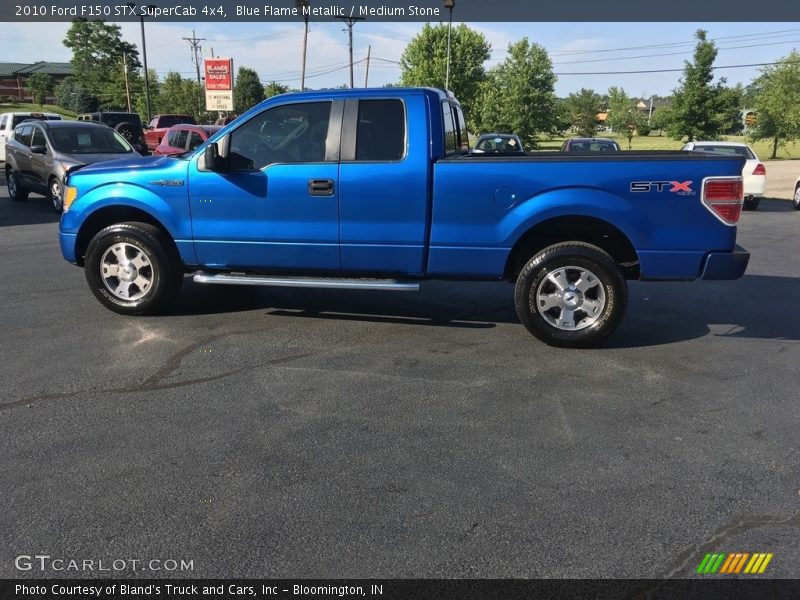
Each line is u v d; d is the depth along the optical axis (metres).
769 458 3.58
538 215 5.09
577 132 87.81
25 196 15.42
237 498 3.14
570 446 3.70
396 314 6.38
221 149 5.45
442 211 5.25
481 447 3.68
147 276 6.06
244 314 6.29
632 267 5.52
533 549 2.79
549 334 5.33
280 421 3.98
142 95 63.75
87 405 4.18
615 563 2.71
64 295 6.91
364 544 2.81
